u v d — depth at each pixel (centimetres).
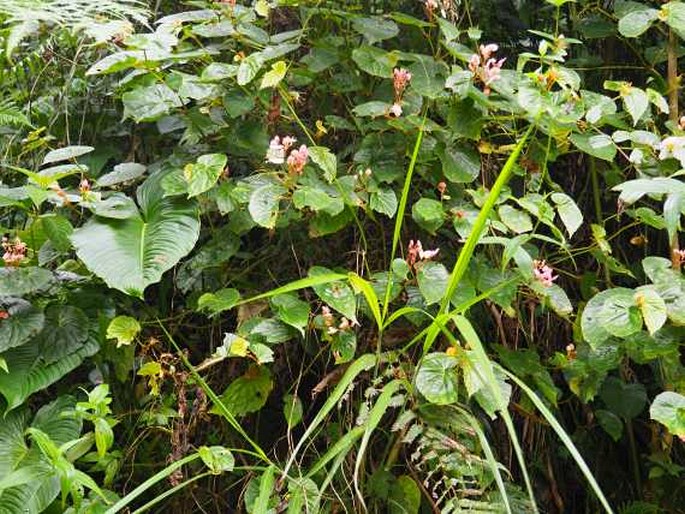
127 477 135
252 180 128
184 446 127
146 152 171
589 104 133
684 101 162
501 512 106
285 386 146
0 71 168
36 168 165
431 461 110
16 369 120
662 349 120
